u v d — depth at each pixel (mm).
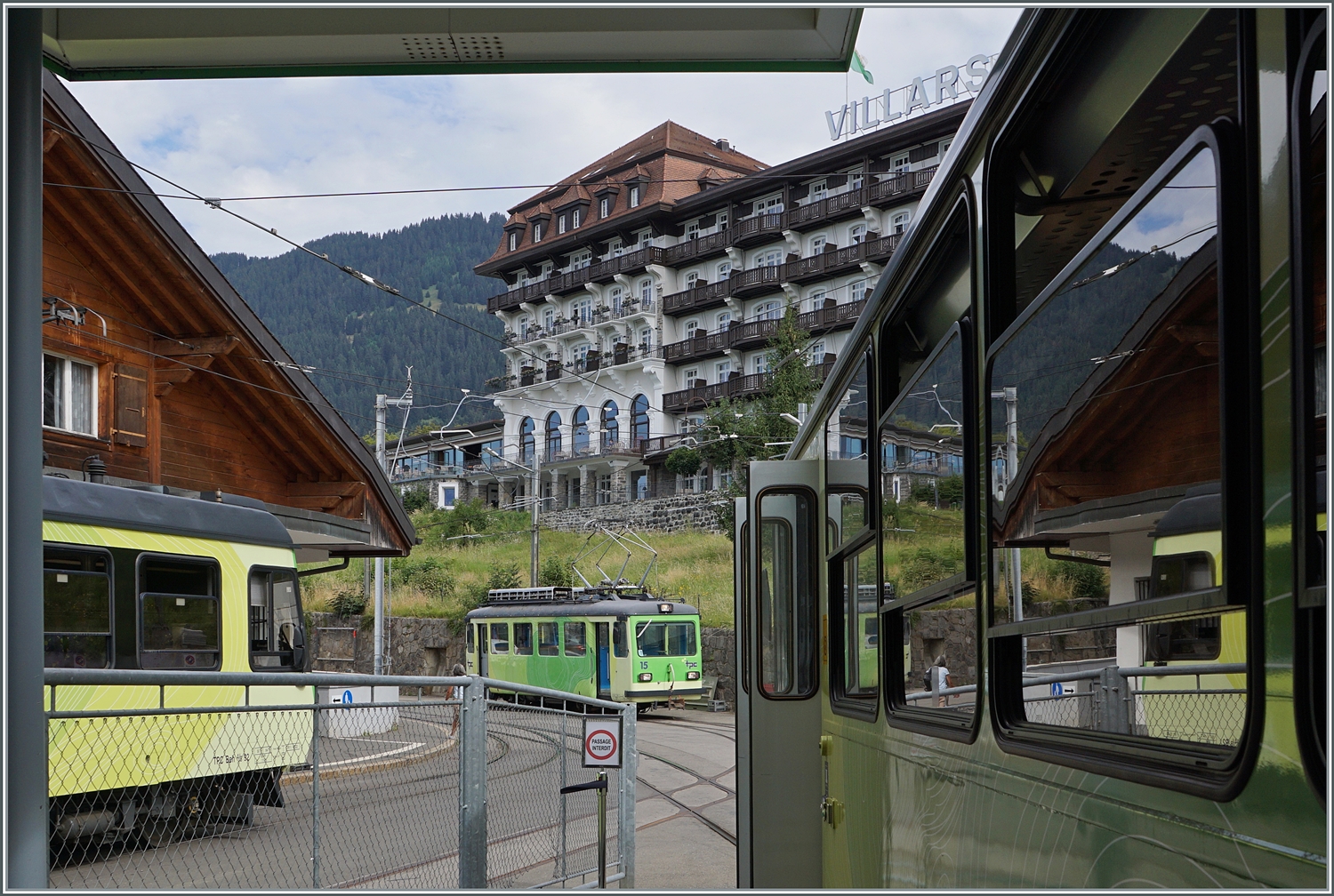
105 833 6777
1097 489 1994
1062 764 2170
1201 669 1660
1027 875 2395
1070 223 2451
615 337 69938
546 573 48594
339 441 19344
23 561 2264
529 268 76250
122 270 16578
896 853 3848
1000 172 2658
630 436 68000
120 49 3867
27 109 2314
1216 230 1574
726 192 64375
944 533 3166
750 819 6379
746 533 6660
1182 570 1681
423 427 144250
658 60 3984
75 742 6984
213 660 11602
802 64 3850
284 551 12930
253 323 17797
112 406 16422
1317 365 1350
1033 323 2355
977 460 2805
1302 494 1362
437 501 76625
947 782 3107
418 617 45062
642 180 70750
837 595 5613
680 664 28172
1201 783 1604
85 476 11602
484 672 31844
